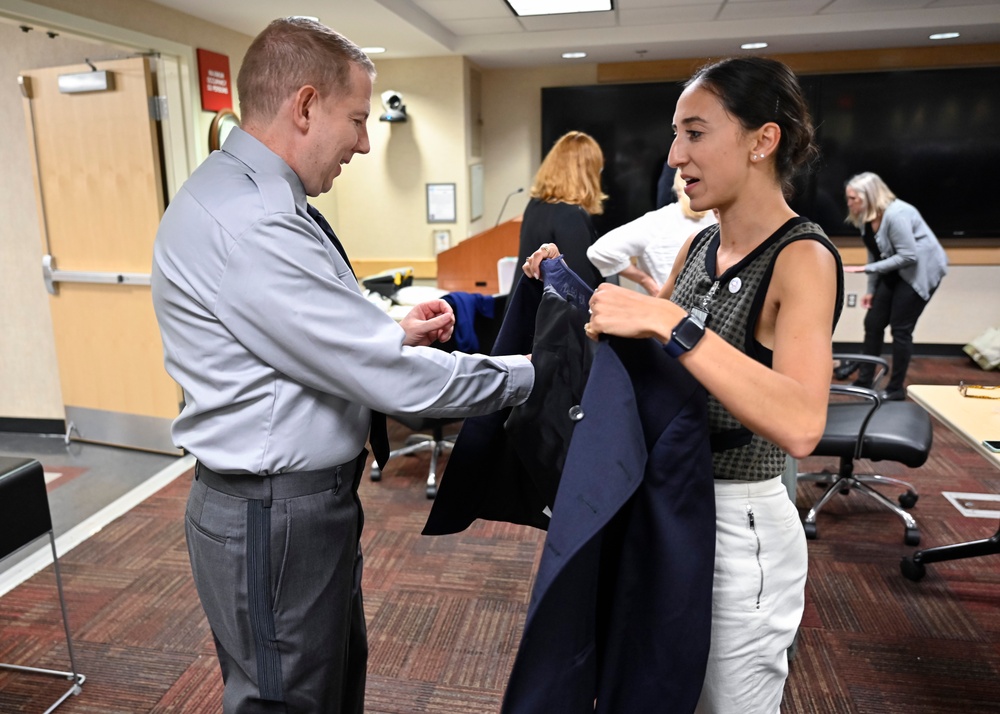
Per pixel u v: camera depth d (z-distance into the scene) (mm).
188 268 1084
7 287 3834
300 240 1068
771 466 1037
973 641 2133
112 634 2189
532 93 5914
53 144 3547
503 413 1255
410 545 2703
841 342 5641
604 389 901
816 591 2404
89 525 2893
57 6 2754
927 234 4129
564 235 2873
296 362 1083
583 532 845
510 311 1256
